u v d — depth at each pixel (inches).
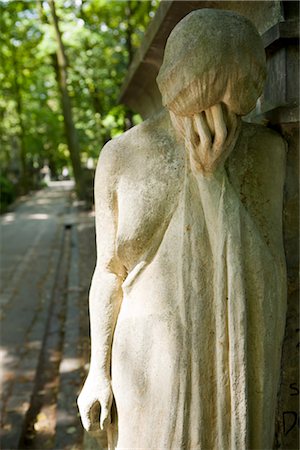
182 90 46.3
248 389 51.3
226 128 47.4
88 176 824.3
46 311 259.3
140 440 53.8
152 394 52.6
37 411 166.1
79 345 207.6
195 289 51.0
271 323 52.3
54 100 1368.1
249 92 46.6
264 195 53.7
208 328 51.1
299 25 59.8
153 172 53.3
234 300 50.3
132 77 161.2
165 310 51.9
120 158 54.6
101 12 597.6
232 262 50.1
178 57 45.8
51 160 1925.4
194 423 51.3
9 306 267.9
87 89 710.5
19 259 395.2
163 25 100.5
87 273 331.3
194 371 51.0
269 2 63.7
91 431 60.7
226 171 52.2
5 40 885.2
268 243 53.3
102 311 57.3
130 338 53.8
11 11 789.9
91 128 835.4
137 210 53.1
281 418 66.7
